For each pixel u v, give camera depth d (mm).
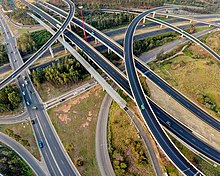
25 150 103250
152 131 94562
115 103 123688
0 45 176500
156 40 179375
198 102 116250
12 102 123250
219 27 195500
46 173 93562
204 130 101562
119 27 197625
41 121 117375
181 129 100188
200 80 128875
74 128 112938
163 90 122375
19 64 158750
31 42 175250
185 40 180250
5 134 111438
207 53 160500
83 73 148250
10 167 92688
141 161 92000
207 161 88938
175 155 86125
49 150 102688
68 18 187250
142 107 104375
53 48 175500
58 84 137000
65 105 126375
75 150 102062
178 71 139500
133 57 136375
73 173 93062
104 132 109812
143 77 136125
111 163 95438
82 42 162500
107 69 131625
